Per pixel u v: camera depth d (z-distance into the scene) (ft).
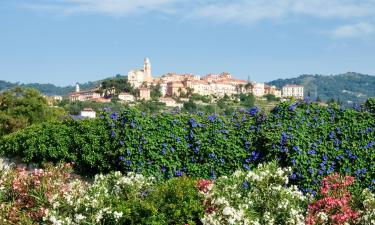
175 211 26.27
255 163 38.91
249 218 25.41
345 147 37.06
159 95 502.79
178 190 26.94
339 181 31.78
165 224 26.21
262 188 28.50
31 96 146.41
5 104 142.41
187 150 40.27
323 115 39.01
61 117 56.59
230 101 442.50
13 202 31.14
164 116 41.75
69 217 26.32
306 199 30.58
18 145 53.62
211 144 39.88
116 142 42.50
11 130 135.54
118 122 43.37
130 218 26.73
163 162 40.27
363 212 27.40
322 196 31.01
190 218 26.53
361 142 37.06
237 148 39.42
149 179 33.81
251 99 425.28
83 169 46.73
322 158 36.81
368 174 36.19
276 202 27.96
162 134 40.91
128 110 42.65
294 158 36.68
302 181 36.42
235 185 29.84
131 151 40.93
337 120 38.60
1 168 36.52
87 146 45.21
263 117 40.14
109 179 31.55
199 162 40.32
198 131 40.50
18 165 53.57
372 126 37.78
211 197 27.27
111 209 26.73
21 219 28.37
